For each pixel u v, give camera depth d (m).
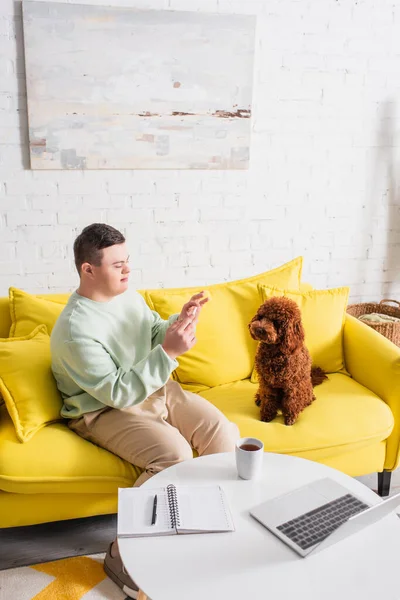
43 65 2.44
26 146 2.54
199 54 2.60
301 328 1.91
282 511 1.33
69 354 1.70
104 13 2.45
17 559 1.77
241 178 2.85
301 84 2.81
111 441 1.73
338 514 1.32
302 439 1.85
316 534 1.25
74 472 1.67
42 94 2.47
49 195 2.62
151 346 1.99
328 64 2.82
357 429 1.92
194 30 2.57
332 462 1.94
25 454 1.66
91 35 2.46
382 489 2.12
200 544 1.23
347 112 2.91
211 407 1.88
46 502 1.72
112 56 2.51
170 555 1.19
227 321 2.23
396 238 3.19
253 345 2.27
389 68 2.91
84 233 1.75
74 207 2.67
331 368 2.30
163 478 1.45
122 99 2.57
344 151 2.97
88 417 1.75
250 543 1.24
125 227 2.76
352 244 3.13
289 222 2.99
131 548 1.21
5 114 2.48
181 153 2.71
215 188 2.83
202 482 1.44
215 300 2.25
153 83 2.59
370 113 2.95
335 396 2.08
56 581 1.67
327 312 2.29
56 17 2.40
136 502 1.34
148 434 1.69
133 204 2.74
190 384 2.19
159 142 2.67
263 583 1.12
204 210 2.84
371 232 3.14
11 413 1.72
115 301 1.85
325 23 2.76
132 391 1.66
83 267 1.75
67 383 1.81
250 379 2.27
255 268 3.01
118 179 2.69
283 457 1.58
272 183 2.91
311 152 2.92
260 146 2.84
